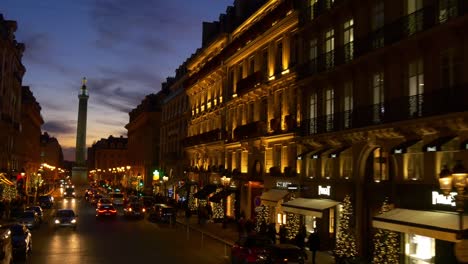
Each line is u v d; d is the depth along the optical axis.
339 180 26.84
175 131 72.69
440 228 16.58
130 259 24.61
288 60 34.59
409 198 21.02
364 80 24.70
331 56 27.89
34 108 98.44
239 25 46.91
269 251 19.83
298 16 32.75
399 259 20.94
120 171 136.12
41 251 26.73
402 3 21.98
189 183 58.75
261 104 39.28
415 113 20.42
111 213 50.50
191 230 40.97
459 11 18.31
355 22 25.89
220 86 51.09
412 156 21.25
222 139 48.38
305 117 31.00
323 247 27.59
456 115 18.00
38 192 91.94
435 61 19.73
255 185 39.03
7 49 60.56
